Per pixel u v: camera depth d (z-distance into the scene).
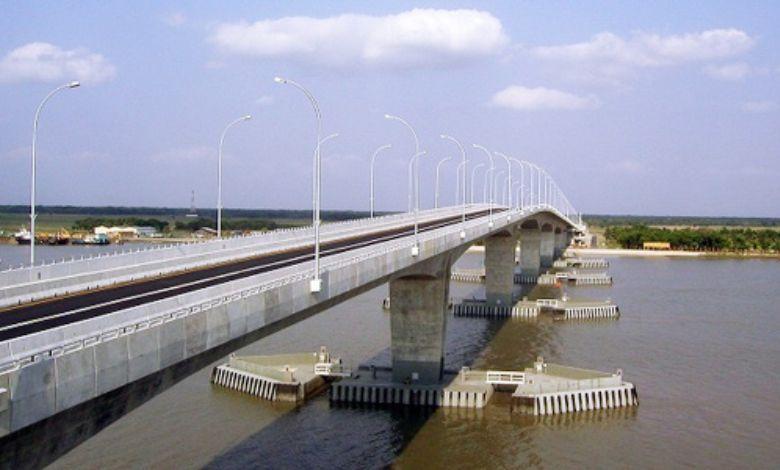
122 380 27.69
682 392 76.25
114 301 39.47
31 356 24.62
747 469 56.28
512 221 115.00
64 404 24.86
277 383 71.69
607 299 140.75
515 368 85.50
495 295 128.12
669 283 171.12
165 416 66.31
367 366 81.19
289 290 40.56
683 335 106.50
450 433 64.00
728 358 91.31
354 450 59.62
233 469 54.72
